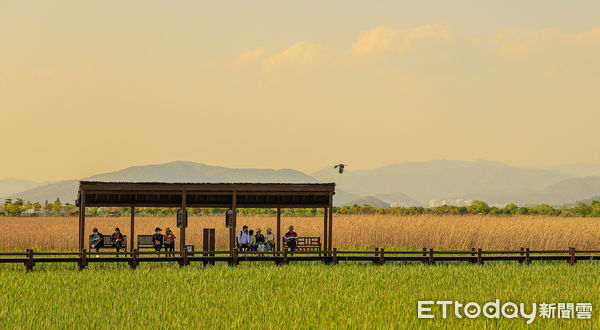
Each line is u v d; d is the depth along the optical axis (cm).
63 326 1658
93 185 3034
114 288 2291
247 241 3375
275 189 3198
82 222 3002
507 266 3131
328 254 3238
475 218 5500
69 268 2970
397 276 2695
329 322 1744
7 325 1656
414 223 4894
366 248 4394
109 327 1655
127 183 3072
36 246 4394
